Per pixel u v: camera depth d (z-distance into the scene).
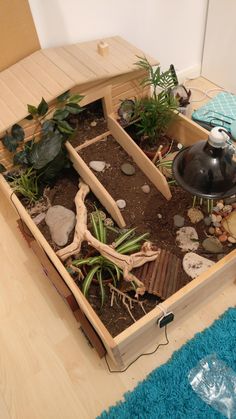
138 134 1.35
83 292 0.97
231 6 1.48
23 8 1.14
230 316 1.13
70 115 1.36
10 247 1.37
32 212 1.21
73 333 1.17
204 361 1.05
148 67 1.22
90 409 1.02
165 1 1.42
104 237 1.07
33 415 1.02
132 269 1.02
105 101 1.29
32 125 1.15
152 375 1.04
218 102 1.70
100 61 1.25
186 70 1.83
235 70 1.70
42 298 1.24
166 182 1.16
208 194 0.81
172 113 1.29
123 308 1.02
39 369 1.10
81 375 1.08
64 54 1.27
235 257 1.01
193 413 0.97
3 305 1.23
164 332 1.12
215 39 1.67
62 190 1.27
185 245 1.11
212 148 0.77
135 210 1.19
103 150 1.32
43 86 1.15
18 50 1.24
